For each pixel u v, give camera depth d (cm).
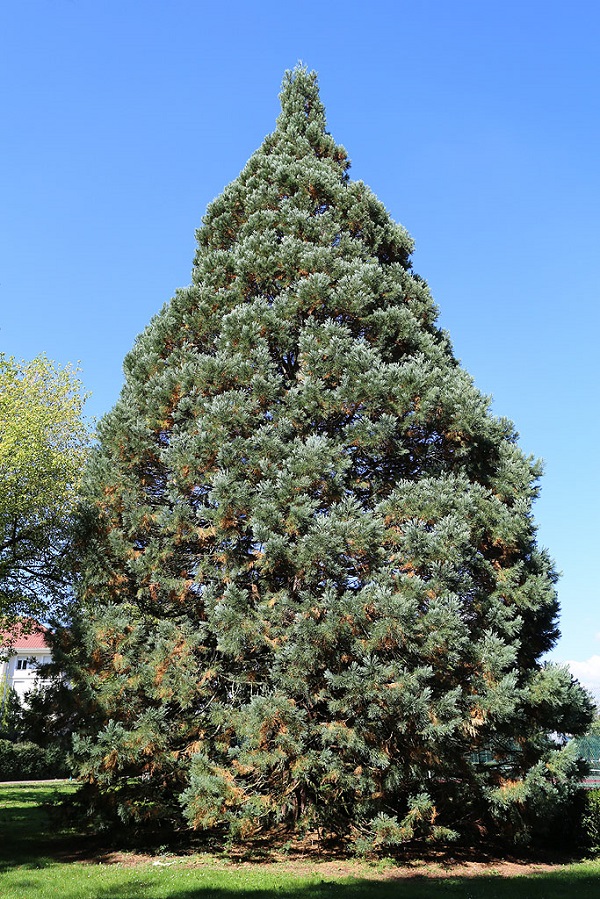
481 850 1173
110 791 1135
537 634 1345
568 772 1145
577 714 1235
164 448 1278
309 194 1669
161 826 1162
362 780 958
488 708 1041
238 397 1215
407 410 1244
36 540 1998
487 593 1257
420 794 997
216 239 1691
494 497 1294
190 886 825
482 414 1318
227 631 1027
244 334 1298
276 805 1011
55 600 2022
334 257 1474
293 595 1112
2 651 2250
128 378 1503
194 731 1085
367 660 944
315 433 1214
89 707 1085
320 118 1933
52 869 957
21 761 3291
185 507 1157
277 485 1108
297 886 837
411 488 1170
